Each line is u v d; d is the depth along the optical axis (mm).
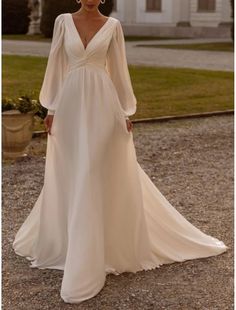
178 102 13070
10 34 35969
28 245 4941
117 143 4453
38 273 4625
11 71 17688
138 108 12266
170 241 4902
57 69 4559
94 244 4223
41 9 35844
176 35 37562
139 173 4719
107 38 4371
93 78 4379
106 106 4371
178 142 9523
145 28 38781
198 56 23609
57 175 4551
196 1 36719
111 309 4051
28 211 6164
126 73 4512
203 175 7660
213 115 11922
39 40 31203
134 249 4594
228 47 27844
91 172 4258
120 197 4500
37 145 9055
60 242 4656
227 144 9492
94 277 4211
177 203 6445
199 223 5816
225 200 6582
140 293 4281
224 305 4145
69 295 4125
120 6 39406
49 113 4594
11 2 35688
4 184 7078
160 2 38031
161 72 17984
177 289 4367
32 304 4137
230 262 4859
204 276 4594
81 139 4305
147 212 4852
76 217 4223
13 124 8016
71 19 4418
